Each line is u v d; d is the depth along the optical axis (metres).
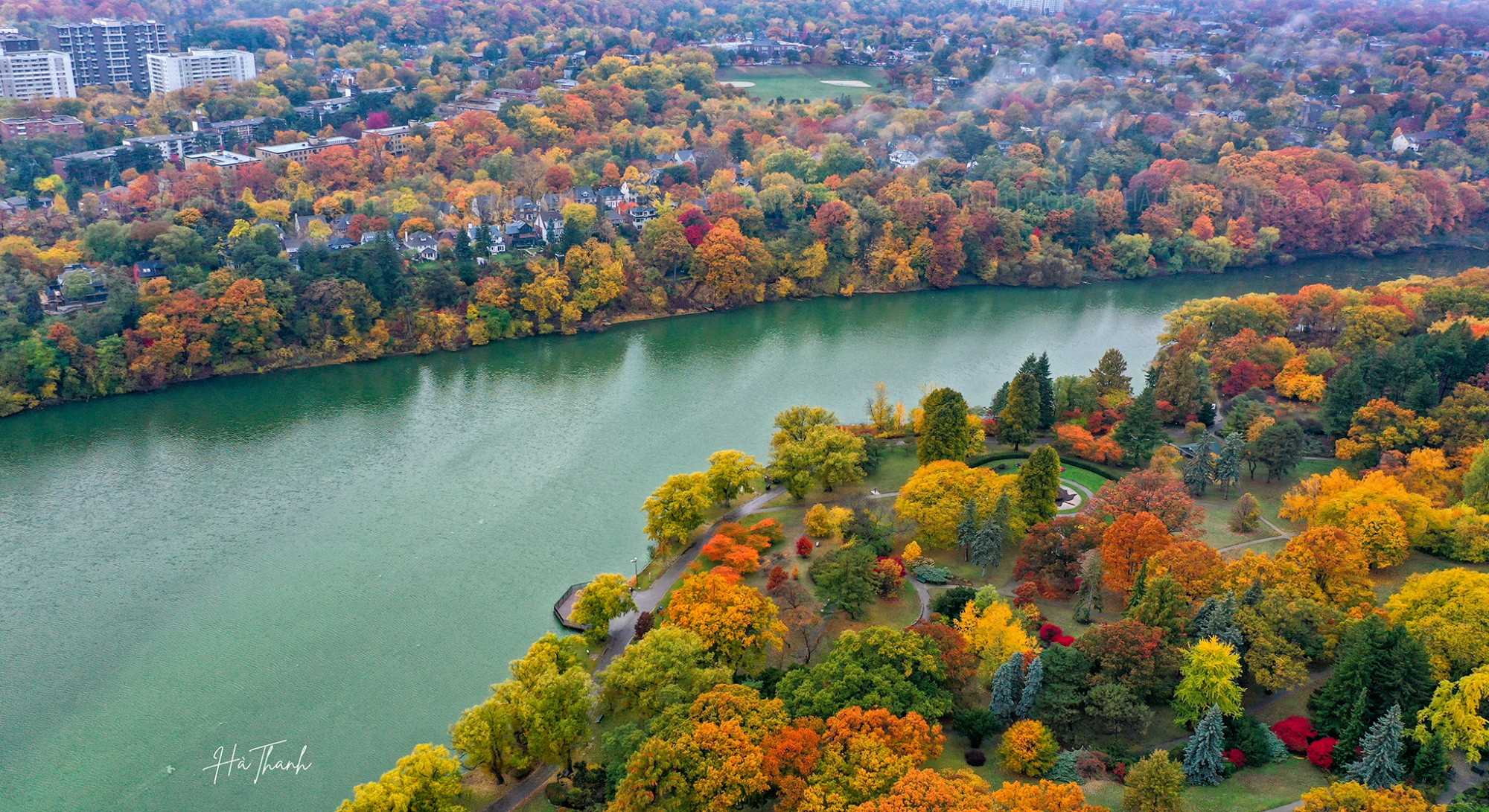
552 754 164.62
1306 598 181.75
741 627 181.25
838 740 151.88
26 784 171.12
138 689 191.75
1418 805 133.50
